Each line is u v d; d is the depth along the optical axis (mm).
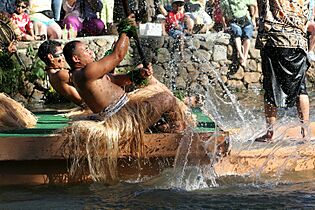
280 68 6969
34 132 6461
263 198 5922
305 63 7055
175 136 6211
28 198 5961
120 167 6254
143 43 13664
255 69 14188
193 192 6078
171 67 13828
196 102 8547
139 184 6250
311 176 6512
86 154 6098
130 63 13344
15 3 12859
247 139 6918
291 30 6965
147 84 6500
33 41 12445
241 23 14094
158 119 6273
